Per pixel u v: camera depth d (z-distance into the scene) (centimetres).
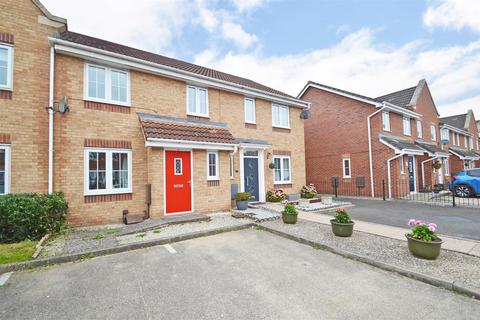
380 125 1493
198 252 538
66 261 481
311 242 586
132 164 821
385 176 1437
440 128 2292
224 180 952
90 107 762
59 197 655
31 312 310
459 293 354
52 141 697
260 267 454
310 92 1867
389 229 700
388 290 365
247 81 1474
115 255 518
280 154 1277
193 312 309
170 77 933
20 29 683
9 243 550
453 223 764
